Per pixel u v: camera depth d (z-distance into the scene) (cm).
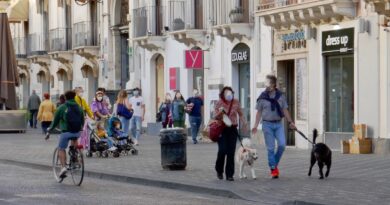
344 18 3281
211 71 4278
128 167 2702
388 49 3061
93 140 3133
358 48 3203
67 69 6253
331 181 2167
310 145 3484
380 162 2692
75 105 2319
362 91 3188
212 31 4209
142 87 5075
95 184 2342
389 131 3070
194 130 3966
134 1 5100
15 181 2411
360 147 3103
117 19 5419
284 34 3659
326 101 3425
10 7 7012
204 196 2041
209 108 4281
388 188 2000
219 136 2241
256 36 3859
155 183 2288
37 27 6800
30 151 3578
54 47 6284
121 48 5444
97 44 5712
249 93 4003
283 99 2283
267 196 1919
